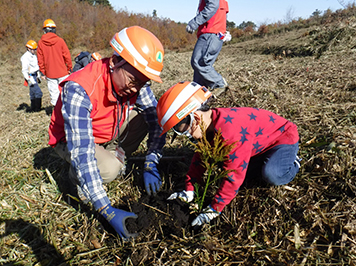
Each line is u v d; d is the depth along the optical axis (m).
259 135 2.23
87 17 27.56
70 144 2.10
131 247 2.17
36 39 21.17
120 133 2.78
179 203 2.42
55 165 3.29
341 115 3.27
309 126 3.20
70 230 2.41
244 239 2.16
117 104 2.31
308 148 2.82
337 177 2.38
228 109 2.21
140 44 1.98
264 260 1.96
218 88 4.37
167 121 2.01
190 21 4.09
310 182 2.44
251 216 2.33
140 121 2.86
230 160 2.07
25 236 2.37
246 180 2.62
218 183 2.65
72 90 2.09
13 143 3.94
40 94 6.24
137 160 3.15
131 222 2.28
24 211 2.63
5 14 21.75
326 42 7.50
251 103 4.04
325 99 3.85
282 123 2.35
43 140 3.98
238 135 2.04
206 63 4.23
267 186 2.50
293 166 2.36
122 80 2.08
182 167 3.02
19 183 3.01
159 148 2.74
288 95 4.08
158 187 2.55
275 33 16.45
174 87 2.04
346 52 6.25
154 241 2.20
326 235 2.02
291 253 1.97
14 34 20.77
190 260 2.03
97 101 2.24
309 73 4.82
